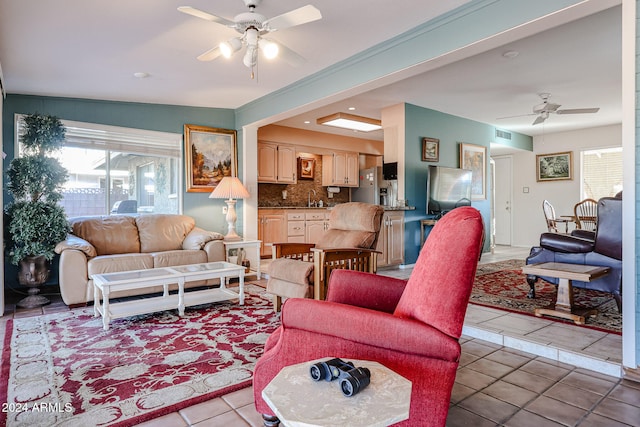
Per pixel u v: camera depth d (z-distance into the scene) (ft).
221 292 12.54
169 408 6.06
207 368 7.59
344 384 3.37
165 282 10.59
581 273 9.59
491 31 8.63
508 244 30.40
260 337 9.40
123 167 16.30
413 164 19.58
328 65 12.88
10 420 5.68
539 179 28.50
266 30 8.75
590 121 23.77
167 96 15.76
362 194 27.76
